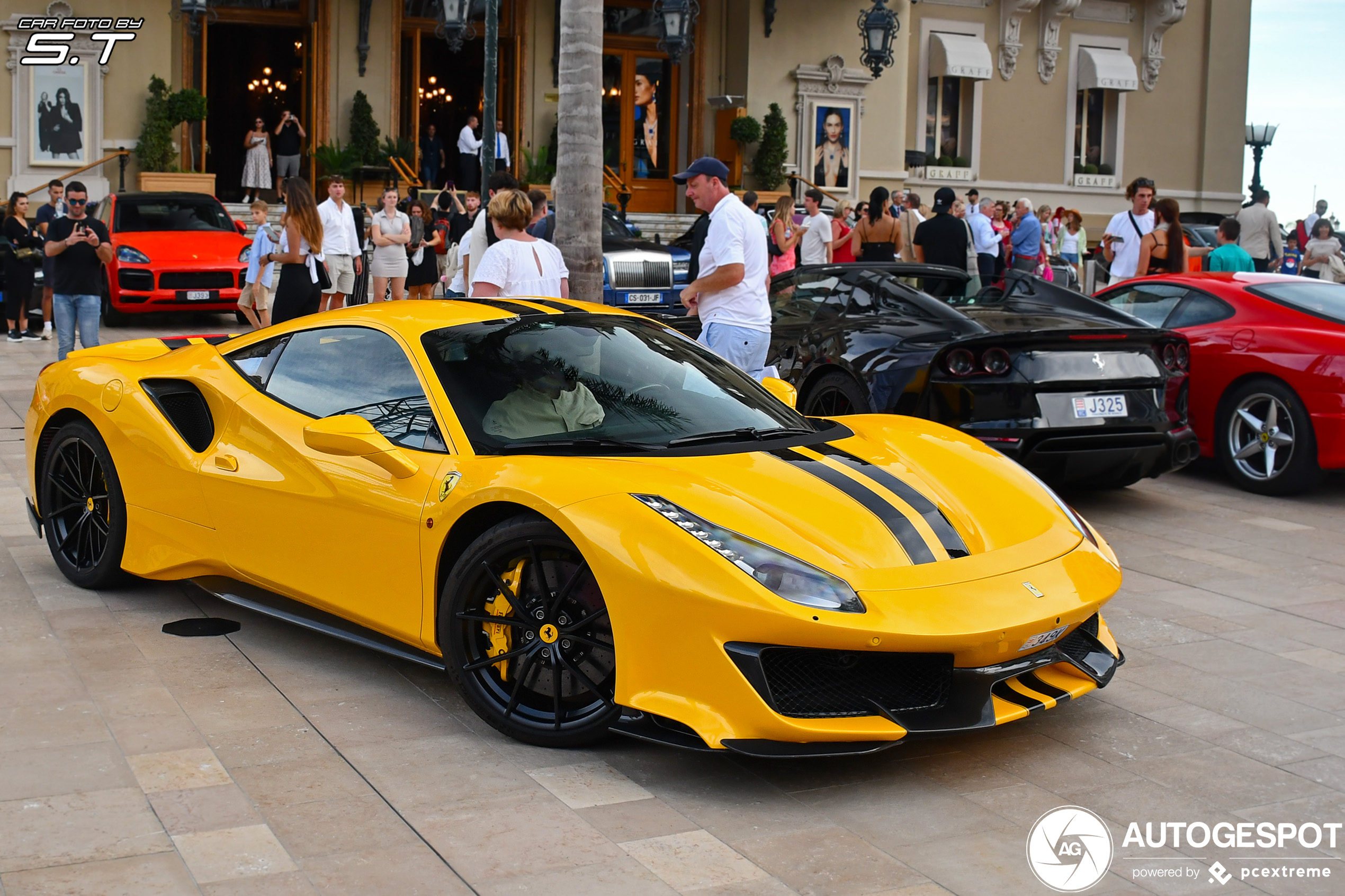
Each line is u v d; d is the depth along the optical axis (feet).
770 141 75.66
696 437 13.00
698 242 37.11
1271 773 11.62
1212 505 23.68
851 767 11.54
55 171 62.64
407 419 13.06
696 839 9.97
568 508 11.23
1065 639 12.36
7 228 42.47
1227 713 13.15
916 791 11.05
